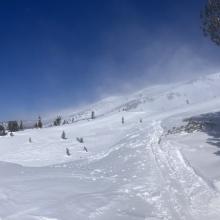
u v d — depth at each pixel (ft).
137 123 196.65
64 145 183.93
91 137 195.31
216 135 78.38
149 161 69.82
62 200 37.17
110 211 36.65
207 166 55.83
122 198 42.16
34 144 196.44
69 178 52.47
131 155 82.84
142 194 45.39
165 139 88.48
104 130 207.62
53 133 222.28
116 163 79.20
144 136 104.99
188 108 187.32
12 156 173.06
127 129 188.03
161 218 36.35
